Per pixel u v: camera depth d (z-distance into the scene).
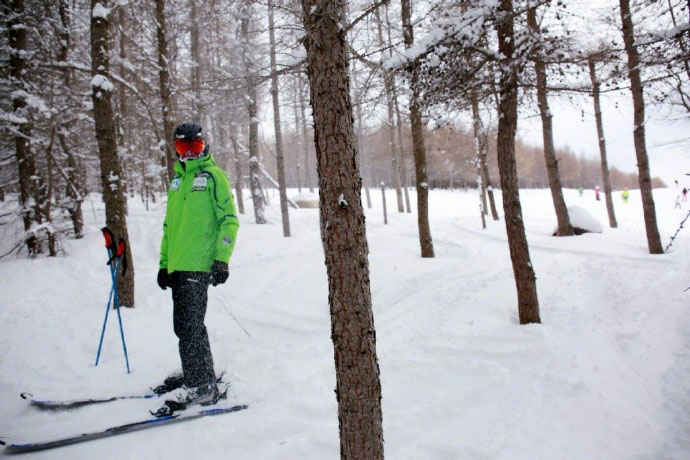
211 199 3.19
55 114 9.17
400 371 3.63
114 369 3.87
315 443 2.65
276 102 12.90
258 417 2.96
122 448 2.65
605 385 3.19
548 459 2.46
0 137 9.86
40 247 9.65
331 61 1.80
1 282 6.32
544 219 17.34
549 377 3.28
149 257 10.40
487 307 4.95
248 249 11.04
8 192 12.58
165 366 3.93
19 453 2.59
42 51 9.06
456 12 4.19
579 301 5.14
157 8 9.36
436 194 32.53
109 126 5.74
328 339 4.69
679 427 2.73
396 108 5.11
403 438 2.70
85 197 11.53
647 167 8.69
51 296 5.96
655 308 4.72
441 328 4.49
